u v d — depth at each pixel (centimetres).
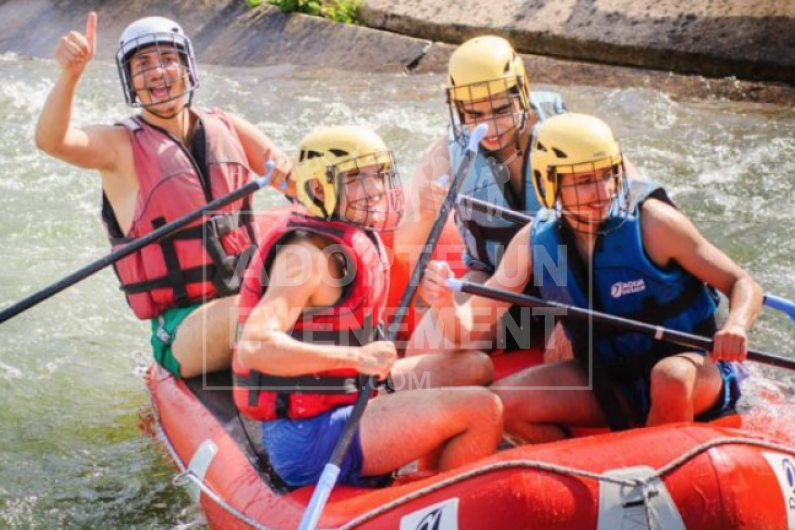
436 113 1881
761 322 1270
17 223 1588
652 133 1748
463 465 824
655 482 771
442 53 2116
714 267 875
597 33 2006
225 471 915
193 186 1054
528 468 777
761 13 1938
